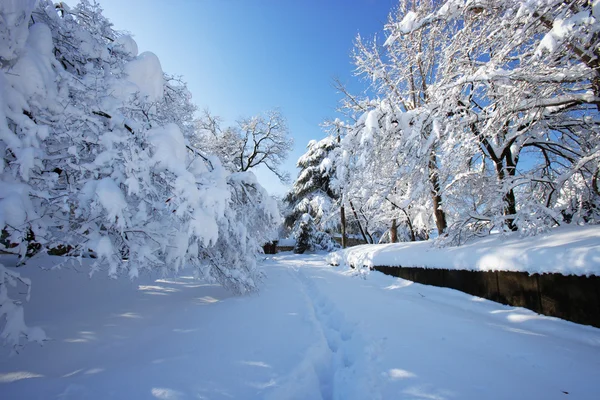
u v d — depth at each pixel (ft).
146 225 11.59
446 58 20.13
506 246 15.46
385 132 21.43
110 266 9.89
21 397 6.64
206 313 14.01
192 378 7.63
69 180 10.94
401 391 7.09
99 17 15.47
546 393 6.92
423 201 24.66
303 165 86.33
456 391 7.04
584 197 19.47
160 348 9.73
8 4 9.28
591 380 7.54
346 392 7.47
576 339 10.27
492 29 16.99
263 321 12.85
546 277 12.60
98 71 13.24
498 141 24.25
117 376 7.72
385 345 10.07
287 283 25.29
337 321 14.01
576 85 18.02
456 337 10.89
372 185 24.16
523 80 16.26
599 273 10.39
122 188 11.21
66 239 10.07
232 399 6.68
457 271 18.38
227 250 16.70
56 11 14.12
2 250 8.96
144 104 13.10
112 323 12.07
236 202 18.02
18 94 9.81
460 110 20.31
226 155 70.85
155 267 13.24
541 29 15.83
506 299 14.62
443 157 19.69
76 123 11.03
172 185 10.93
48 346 9.66
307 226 86.02
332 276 31.53
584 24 12.29
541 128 22.22
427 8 29.01
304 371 8.16
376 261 31.27
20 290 14.52
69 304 14.20
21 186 8.80
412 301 17.37
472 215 19.43
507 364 8.58
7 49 9.58
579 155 21.88
